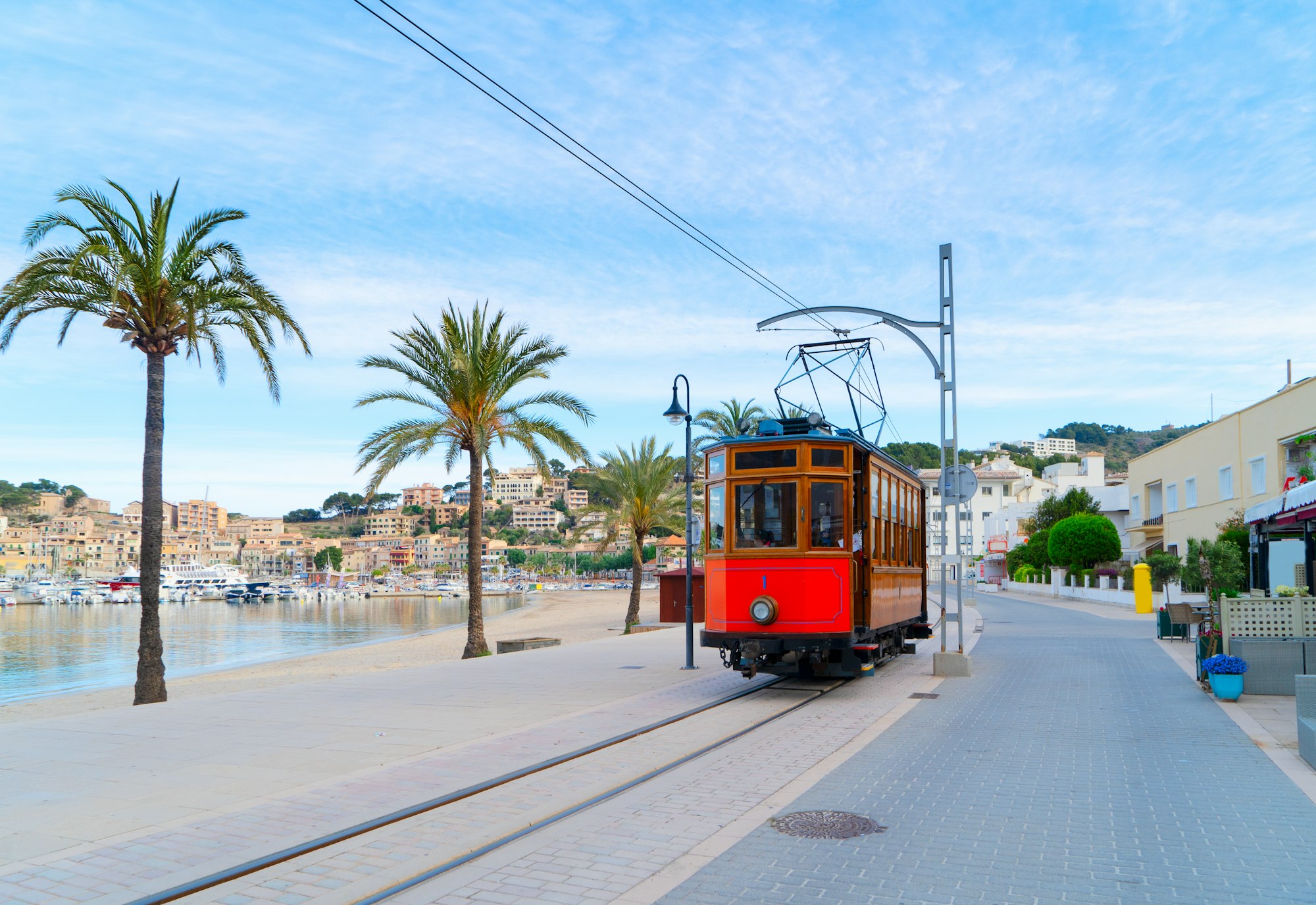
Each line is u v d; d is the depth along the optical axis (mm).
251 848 6262
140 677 19625
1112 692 13430
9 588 169375
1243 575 23484
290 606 141625
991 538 83250
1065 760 8867
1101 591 44469
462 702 13203
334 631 74000
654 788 7984
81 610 124062
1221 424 37875
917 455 81562
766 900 5238
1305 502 13438
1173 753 9094
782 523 13875
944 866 5805
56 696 28547
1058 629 26781
